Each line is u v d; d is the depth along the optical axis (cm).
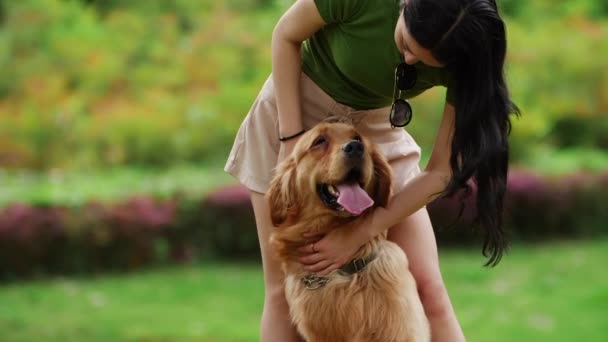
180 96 1567
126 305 1021
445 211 1251
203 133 1501
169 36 1655
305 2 447
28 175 1402
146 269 1205
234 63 1614
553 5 1902
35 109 1485
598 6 1969
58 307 1008
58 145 1467
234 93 1536
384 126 497
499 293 1092
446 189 428
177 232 1229
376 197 457
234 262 1249
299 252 470
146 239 1202
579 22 1823
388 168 455
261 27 1670
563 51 1722
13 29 1616
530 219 1392
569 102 1688
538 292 1095
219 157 1497
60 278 1152
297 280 471
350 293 456
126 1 1766
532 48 1714
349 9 433
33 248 1141
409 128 1470
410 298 456
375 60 442
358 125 488
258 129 501
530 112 1580
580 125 1730
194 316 973
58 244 1155
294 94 468
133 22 1658
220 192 1247
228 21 1670
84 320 949
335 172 440
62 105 1489
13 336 883
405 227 500
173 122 1504
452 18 390
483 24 392
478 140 409
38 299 1042
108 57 1587
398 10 427
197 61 1603
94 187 1259
